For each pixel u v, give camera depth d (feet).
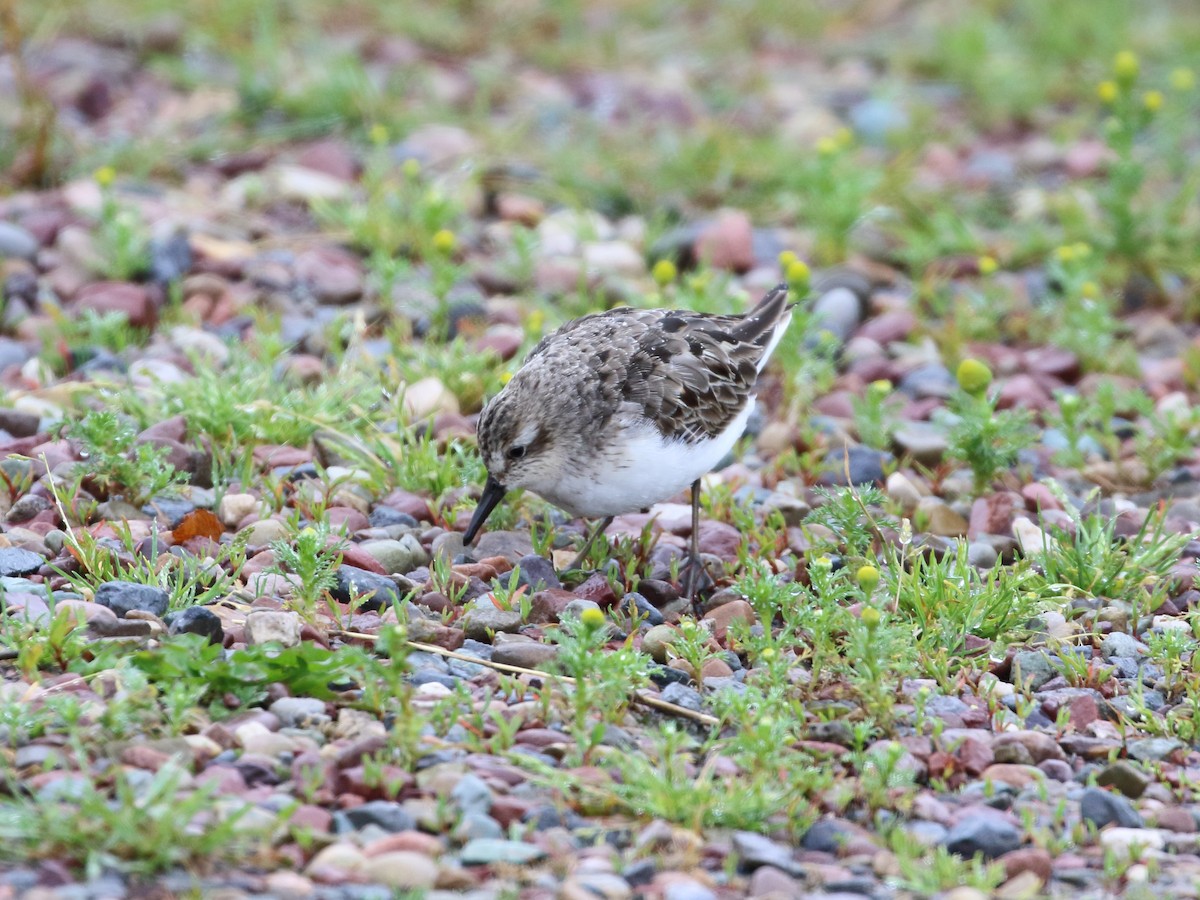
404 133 67.56
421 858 26.37
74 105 67.51
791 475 45.01
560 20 81.82
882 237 61.26
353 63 68.90
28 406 44.50
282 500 40.40
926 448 45.42
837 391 50.16
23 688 30.55
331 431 43.57
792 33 84.99
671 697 33.01
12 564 35.81
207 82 70.69
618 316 40.57
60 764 28.30
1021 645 35.99
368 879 26.18
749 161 66.23
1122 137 57.82
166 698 29.94
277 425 43.86
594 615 30.99
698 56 80.84
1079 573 38.65
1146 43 82.17
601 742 30.76
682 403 38.14
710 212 63.46
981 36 80.64
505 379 46.37
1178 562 40.16
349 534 39.19
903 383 51.34
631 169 65.31
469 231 59.26
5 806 26.76
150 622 33.27
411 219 58.34
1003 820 29.07
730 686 32.50
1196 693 33.32
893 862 27.78
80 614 32.58
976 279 59.16
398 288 54.29
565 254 58.08
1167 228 58.54
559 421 37.55
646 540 39.81
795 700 32.55
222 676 30.96
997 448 43.57
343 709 31.27
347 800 28.30
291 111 68.39
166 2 75.77
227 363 48.78
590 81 75.82
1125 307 57.88
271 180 62.44
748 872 27.58
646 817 28.60
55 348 47.88
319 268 54.54
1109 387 47.73
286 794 28.37
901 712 32.83
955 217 61.77
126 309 50.26
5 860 25.94
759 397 49.06
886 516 40.09
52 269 54.19
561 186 64.03
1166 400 49.70
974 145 73.72
